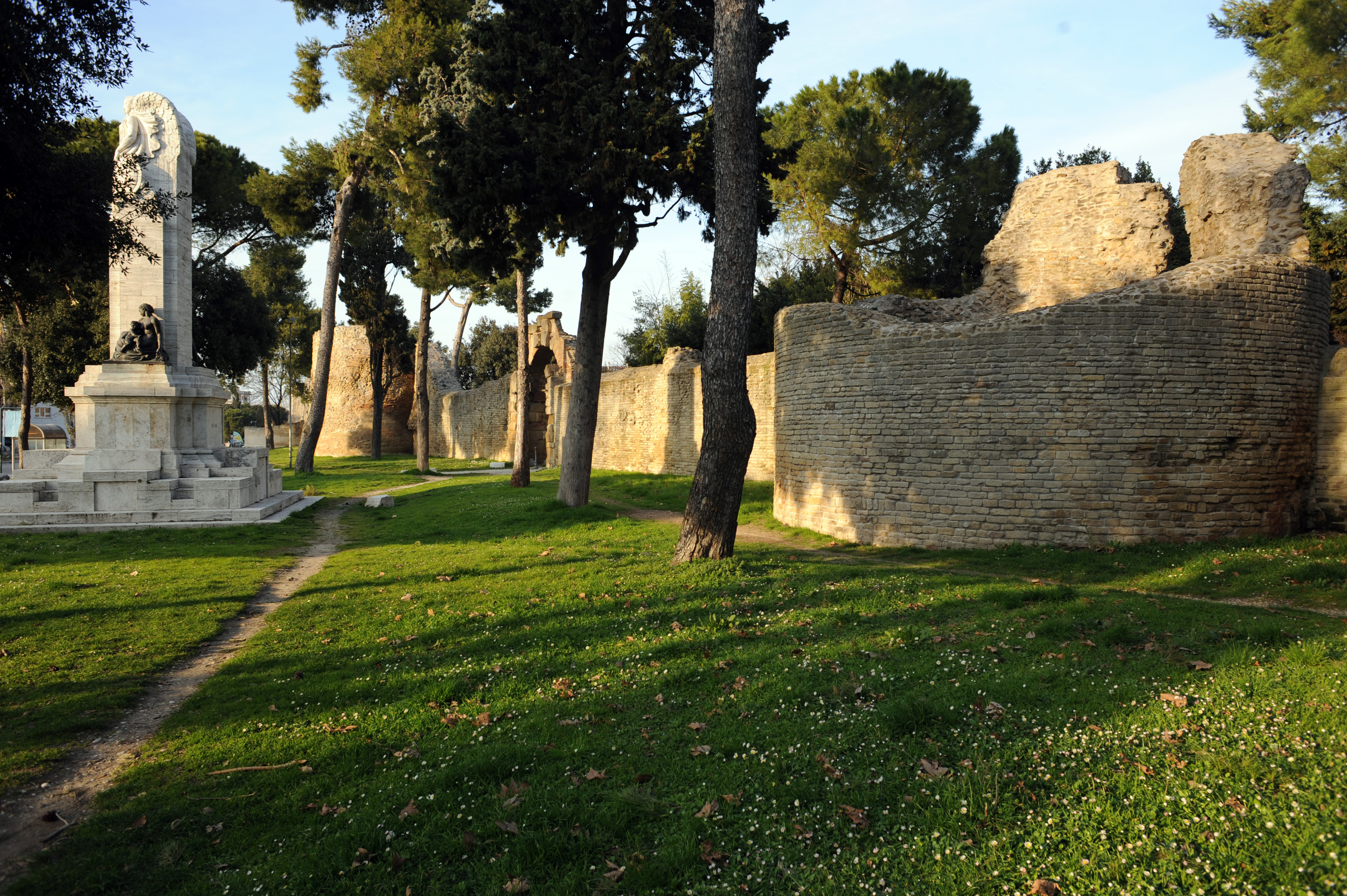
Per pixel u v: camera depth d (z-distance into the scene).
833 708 5.27
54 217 8.35
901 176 26.23
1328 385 12.49
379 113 27.69
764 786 4.22
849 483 14.59
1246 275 12.04
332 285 33.34
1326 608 8.06
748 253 10.45
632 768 4.55
